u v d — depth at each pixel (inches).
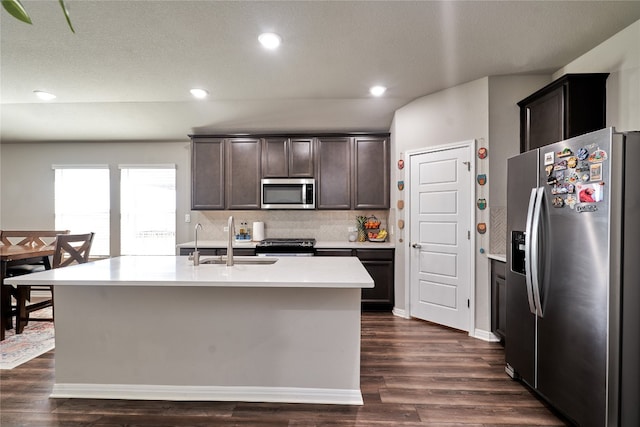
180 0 77.8
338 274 81.4
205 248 164.1
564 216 72.9
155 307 85.1
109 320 85.4
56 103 153.3
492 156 122.0
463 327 129.6
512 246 93.4
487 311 122.9
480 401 83.9
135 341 85.3
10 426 74.3
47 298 177.5
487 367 101.7
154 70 114.8
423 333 129.6
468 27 89.7
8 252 129.2
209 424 75.2
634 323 63.2
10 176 193.2
